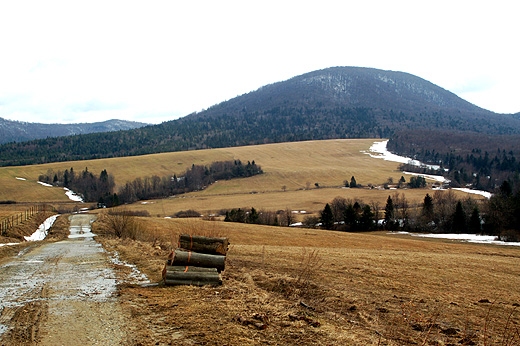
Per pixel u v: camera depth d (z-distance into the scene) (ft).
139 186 368.48
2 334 23.47
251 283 40.63
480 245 174.91
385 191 363.76
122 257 60.23
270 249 93.56
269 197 344.69
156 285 38.52
